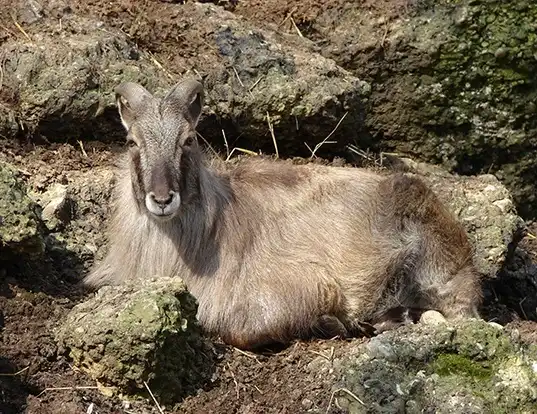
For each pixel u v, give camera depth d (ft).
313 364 49.37
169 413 47.03
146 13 66.95
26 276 53.26
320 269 53.88
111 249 54.39
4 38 63.72
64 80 61.82
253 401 47.91
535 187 73.56
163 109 51.80
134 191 52.19
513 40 69.10
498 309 63.41
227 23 66.23
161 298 47.39
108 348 46.52
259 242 53.67
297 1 70.69
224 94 64.18
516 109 70.85
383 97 70.38
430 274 56.90
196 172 52.26
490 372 48.21
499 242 63.62
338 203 55.93
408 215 56.70
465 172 72.28
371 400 47.14
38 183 58.59
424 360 48.34
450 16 69.41
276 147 65.67
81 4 67.15
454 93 70.18
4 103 61.98
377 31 69.51
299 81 64.59
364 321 55.36
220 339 52.16
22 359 47.55
